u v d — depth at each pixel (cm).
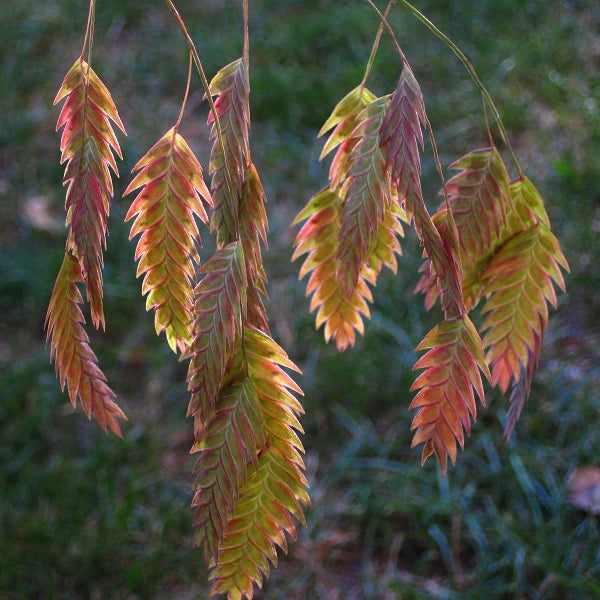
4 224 359
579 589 224
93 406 93
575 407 273
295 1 464
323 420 281
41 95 419
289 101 396
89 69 89
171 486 263
